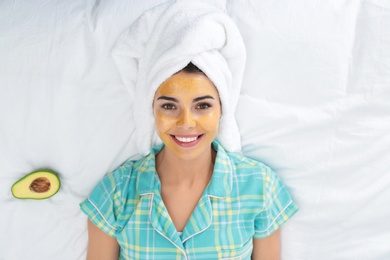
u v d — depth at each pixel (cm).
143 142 98
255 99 98
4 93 98
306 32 94
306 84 95
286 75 96
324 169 97
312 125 96
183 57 78
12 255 105
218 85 82
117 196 95
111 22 97
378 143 94
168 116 82
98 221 95
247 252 94
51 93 97
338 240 99
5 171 101
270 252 99
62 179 102
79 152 100
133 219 93
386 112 94
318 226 99
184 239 90
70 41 97
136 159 103
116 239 98
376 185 96
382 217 97
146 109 90
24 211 103
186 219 93
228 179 93
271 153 100
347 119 95
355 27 94
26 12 98
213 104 82
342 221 98
